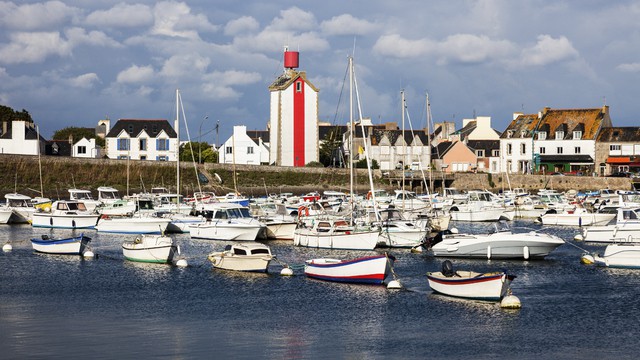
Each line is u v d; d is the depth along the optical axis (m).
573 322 39.19
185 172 134.00
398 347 35.31
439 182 146.50
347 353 34.53
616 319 39.75
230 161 158.12
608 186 136.88
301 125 148.50
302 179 142.62
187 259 58.62
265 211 82.62
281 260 57.75
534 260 57.53
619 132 147.00
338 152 159.00
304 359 33.72
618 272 52.34
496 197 101.44
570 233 76.69
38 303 43.84
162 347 35.31
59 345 35.50
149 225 74.69
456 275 45.62
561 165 149.75
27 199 90.44
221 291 47.06
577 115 152.25
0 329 38.25
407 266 55.03
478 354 34.25
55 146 145.50
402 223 64.94
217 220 69.81
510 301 41.94
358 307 42.59
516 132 154.50
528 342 35.91
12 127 139.62
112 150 146.50
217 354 34.34
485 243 57.50
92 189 122.38
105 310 42.34
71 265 56.28
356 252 61.34
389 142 157.75
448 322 39.28
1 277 51.47
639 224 61.16
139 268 55.00
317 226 65.69
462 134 174.38
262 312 41.72
